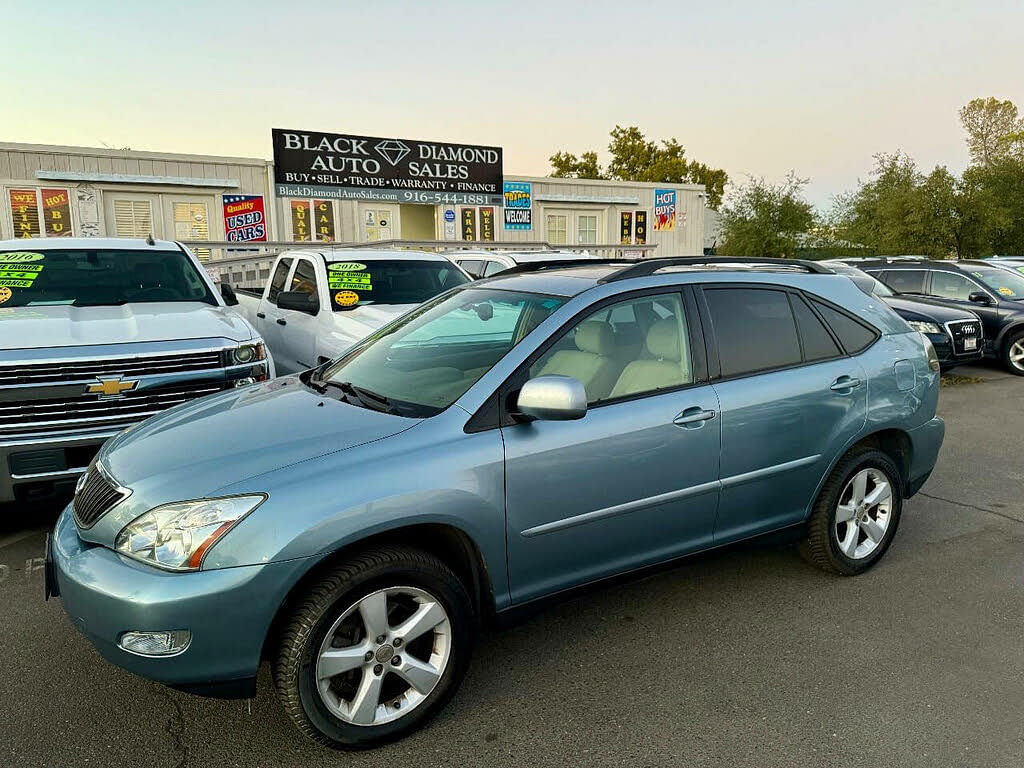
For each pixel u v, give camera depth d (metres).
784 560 4.22
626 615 3.58
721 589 3.85
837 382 3.68
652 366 3.24
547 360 3.00
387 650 2.58
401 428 2.74
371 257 7.62
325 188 17.44
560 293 3.28
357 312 6.82
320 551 2.40
